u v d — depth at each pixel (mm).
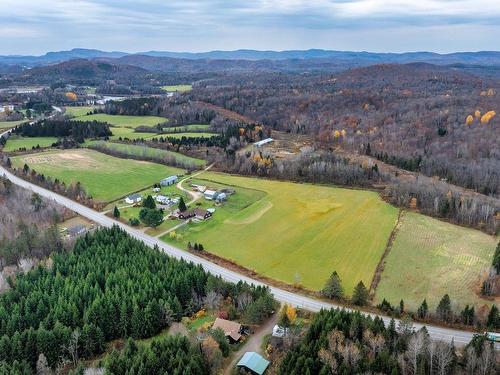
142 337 95438
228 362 84500
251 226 147875
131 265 111375
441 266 121312
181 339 83688
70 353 88062
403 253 128750
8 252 121938
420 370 75312
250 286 106500
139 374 76188
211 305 101438
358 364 76875
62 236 134000
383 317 98625
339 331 82438
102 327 94250
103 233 129250
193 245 133375
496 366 78062
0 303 97562
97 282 105000
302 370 76062
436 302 104562
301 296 107688
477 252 129500
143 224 147625
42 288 103812
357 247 132750
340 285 105625
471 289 110062
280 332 90000
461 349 86938
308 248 132625
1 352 85312
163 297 100375
